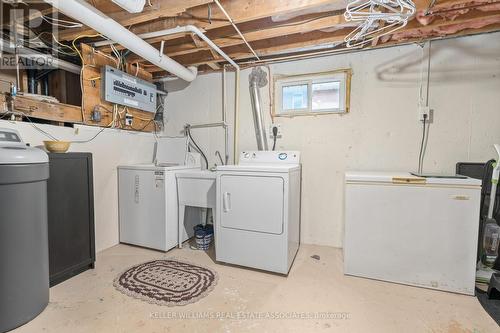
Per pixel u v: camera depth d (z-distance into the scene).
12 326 1.41
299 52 2.65
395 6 1.75
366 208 2.00
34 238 1.52
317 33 2.32
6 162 1.37
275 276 2.05
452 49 2.25
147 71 3.12
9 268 1.40
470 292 1.79
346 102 2.54
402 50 2.38
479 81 2.19
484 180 2.09
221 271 2.13
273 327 1.46
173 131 3.38
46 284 1.62
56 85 2.66
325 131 2.66
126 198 2.71
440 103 2.30
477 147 2.21
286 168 2.02
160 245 2.56
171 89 3.37
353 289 1.86
